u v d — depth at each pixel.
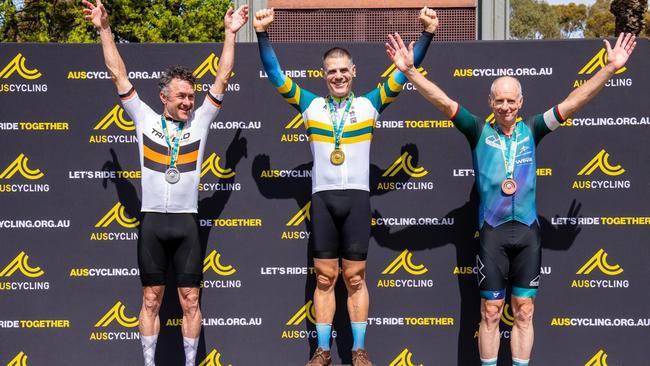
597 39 4.63
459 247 4.72
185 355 4.40
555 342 4.67
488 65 4.68
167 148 4.22
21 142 4.71
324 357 4.34
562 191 4.68
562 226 4.67
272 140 4.75
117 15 12.61
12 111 4.71
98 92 4.73
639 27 9.92
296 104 4.38
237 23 4.27
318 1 7.21
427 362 4.72
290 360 4.74
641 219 4.63
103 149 4.74
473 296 4.71
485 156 4.19
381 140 4.74
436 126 4.73
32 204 4.72
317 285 4.38
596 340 4.65
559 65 4.65
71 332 4.74
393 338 4.73
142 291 4.75
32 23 12.81
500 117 4.12
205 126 4.29
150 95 4.72
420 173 4.73
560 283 4.67
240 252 4.75
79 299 4.75
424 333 4.73
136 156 4.75
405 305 4.73
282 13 7.24
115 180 4.75
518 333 4.23
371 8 7.19
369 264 4.74
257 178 4.75
